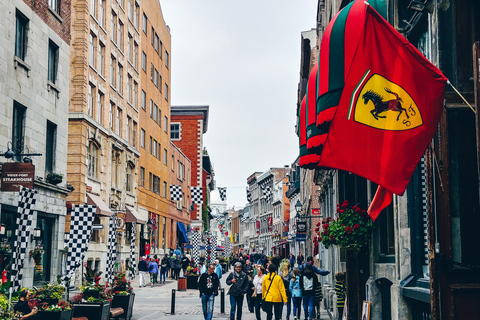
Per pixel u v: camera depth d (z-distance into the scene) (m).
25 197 16.39
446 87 8.10
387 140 7.63
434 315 7.76
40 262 22.45
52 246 23.75
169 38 61.69
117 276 20.56
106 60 36.53
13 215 19.95
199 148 83.00
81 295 16.58
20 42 20.86
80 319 15.51
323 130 11.53
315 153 13.13
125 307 19.62
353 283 15.72
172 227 63.97
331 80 10.23
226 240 106.50
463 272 7.78
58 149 24.05
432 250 7.87
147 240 49.22
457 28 8.27
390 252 13.18
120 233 40.66
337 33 10.30
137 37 46.22
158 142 55.81
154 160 53.72
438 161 7.94
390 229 13.17
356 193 16.16
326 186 26.31
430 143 7.83
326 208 28.22
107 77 36.66
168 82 61.31
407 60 7.68
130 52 44.25
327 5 28.00
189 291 34.97
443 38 8.29
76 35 31.88
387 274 12.73
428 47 9.79
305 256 52.47
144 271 37.59
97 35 34.59
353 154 7.63
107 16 36.88
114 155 39.38
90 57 33.62
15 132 20.38
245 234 142.50
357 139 7.65
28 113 21.05
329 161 7.64
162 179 57.66
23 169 17.52
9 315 12.49
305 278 19.12
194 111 83.62
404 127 7.64
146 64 50.50
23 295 13.76
